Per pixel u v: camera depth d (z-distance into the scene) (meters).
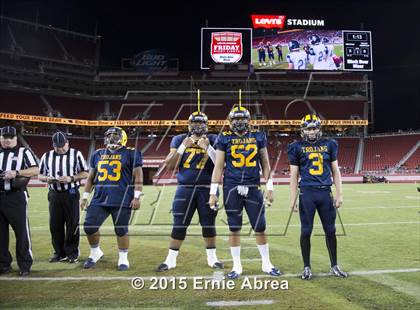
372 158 26.73
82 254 3.90
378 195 12.29
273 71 26.97
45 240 4.74
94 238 3.37
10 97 26.97
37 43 29.72
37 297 2.53
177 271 3.15
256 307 2.34
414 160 25.34
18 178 3.11
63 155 3.62
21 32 29.30
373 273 3.06
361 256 3.67
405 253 3.81
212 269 3.21
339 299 2.46
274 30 26.48
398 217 6.80
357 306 2.34
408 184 20.59
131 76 29.89
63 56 30.59
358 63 26.22
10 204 3.11
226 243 4.46
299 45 26.39
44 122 25.78
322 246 4.22
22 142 24.83
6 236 3.22
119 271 3.18
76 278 2.97
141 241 4.60
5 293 2.61
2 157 3.16
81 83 29.80
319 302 2.41
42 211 8.32
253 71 27.30
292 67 26.36
